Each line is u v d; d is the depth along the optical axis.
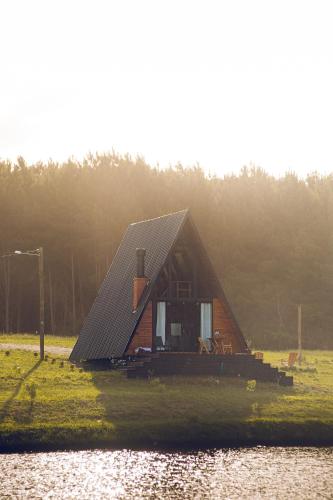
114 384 55.38
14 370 58.53
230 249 138.25
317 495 37.16
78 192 132.50
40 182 135.00
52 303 128.12
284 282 135.88
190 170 147.25
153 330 62.47
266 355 81.00
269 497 36.78
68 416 47.81
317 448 46.62
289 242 138.38
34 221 128.88
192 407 50.50
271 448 46.34
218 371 60.12
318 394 56.06
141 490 37.50
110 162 143.25
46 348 78.00
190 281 64.75
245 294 134.12
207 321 64.81
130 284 67.25
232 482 38.97
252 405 51.78
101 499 36.09
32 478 38.97
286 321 131.62
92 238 128.88
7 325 121.62
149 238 69.25
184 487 38.09
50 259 128.50
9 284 125.56
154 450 44.88
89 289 129.50
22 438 44.97
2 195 129.50
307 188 147.12
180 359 59.25
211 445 46.50
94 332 68.94
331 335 129.38
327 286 133.62
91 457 43.06
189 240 64.75
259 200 142.00
